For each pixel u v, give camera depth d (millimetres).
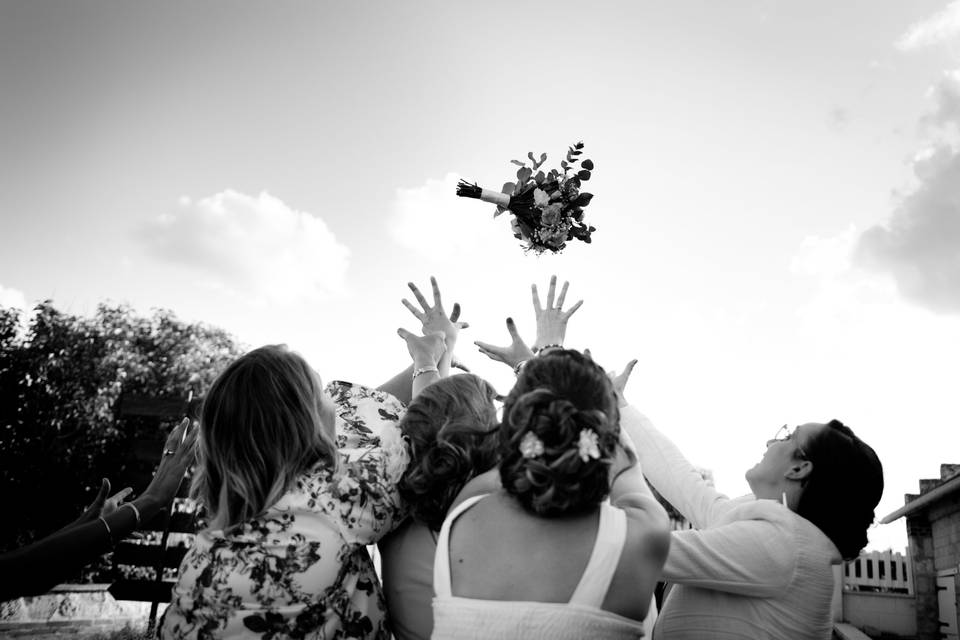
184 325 15734
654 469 2361
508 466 1561
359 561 1945
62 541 1883
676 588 2172
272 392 1897
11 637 7469
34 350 13844
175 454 2246
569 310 2572
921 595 11297
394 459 1987
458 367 2695
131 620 8758
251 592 1802
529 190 4031
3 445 13344
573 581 1495
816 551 1988
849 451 2098
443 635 1523
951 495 9852
